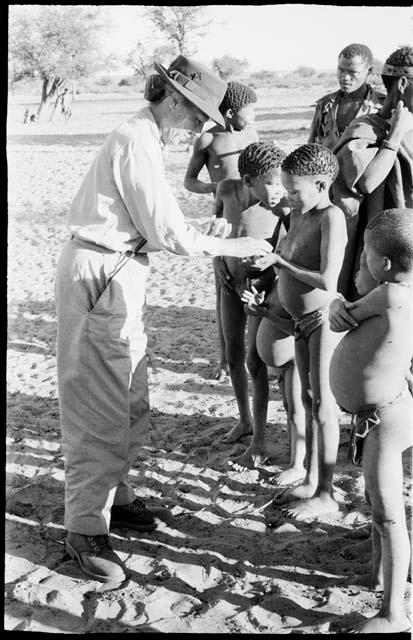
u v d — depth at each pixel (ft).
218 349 21.94
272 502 14.05
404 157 14.78
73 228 12.04
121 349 12.06
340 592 11.57
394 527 10.28
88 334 11.93
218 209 15.14
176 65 11.96
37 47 124.77
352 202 14.74
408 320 10.06
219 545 12.92
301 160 11.93
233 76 130.00
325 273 12.11
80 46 126.11
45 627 11.09
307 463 13.94
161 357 21.45
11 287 28.60
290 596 11.53
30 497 14.66
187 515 13.88
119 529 13.52
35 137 80.28
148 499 14.44
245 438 16.55
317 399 13.00
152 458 16.01
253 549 12.82
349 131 14.73
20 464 15.93
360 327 10.41
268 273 14.67
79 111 112.57
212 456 15.96
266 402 15.20
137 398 12.85
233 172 16.84
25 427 17.58
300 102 102.47
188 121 11.96
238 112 16.40
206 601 11.58
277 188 13.26
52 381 20.22
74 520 12.30
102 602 11.59
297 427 14.57
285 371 14.39
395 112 14.28
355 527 13.21
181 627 10.99
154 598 11.66
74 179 53.01
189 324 24.20
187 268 31.07
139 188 11.57
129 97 133.08
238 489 14.66
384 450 10.27
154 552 12.86
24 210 42.78
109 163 11.76
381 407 10.27
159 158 11.72
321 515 13.56
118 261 11.94
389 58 14.66
